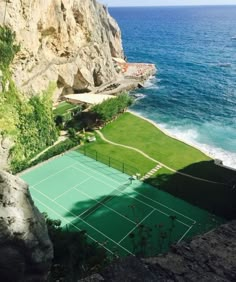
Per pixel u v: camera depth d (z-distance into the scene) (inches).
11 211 593.9
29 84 2544.3
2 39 2098.9
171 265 439.5
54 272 895.1
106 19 5004.9
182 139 2632.9
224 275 426.0
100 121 2795.3
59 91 3218.5
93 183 1961.1
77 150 2362.2
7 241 559.5
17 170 2042.3
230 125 3034.0
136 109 3415.4
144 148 2425.0
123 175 2053.4
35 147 2285.9
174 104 3567.9
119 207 1745.8
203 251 470.3
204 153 2367.1
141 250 1387.8
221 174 2064.5
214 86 4249.5
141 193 1870.1
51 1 2773.1
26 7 2381.9
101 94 3361.2
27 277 599.5
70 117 2797.7
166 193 1867.6
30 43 2502.5
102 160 2229.3
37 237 604.4
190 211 1720.0
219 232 521.3
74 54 3304.6
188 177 2031.3
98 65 3730.3
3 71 2087.8
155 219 1654.8
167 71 5059.1
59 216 1669.5
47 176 2023.9
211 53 6584.6
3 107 2052.2
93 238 1521.9
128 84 3986.2
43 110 2406.5
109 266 414.3
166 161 2235.5
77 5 3267.7
